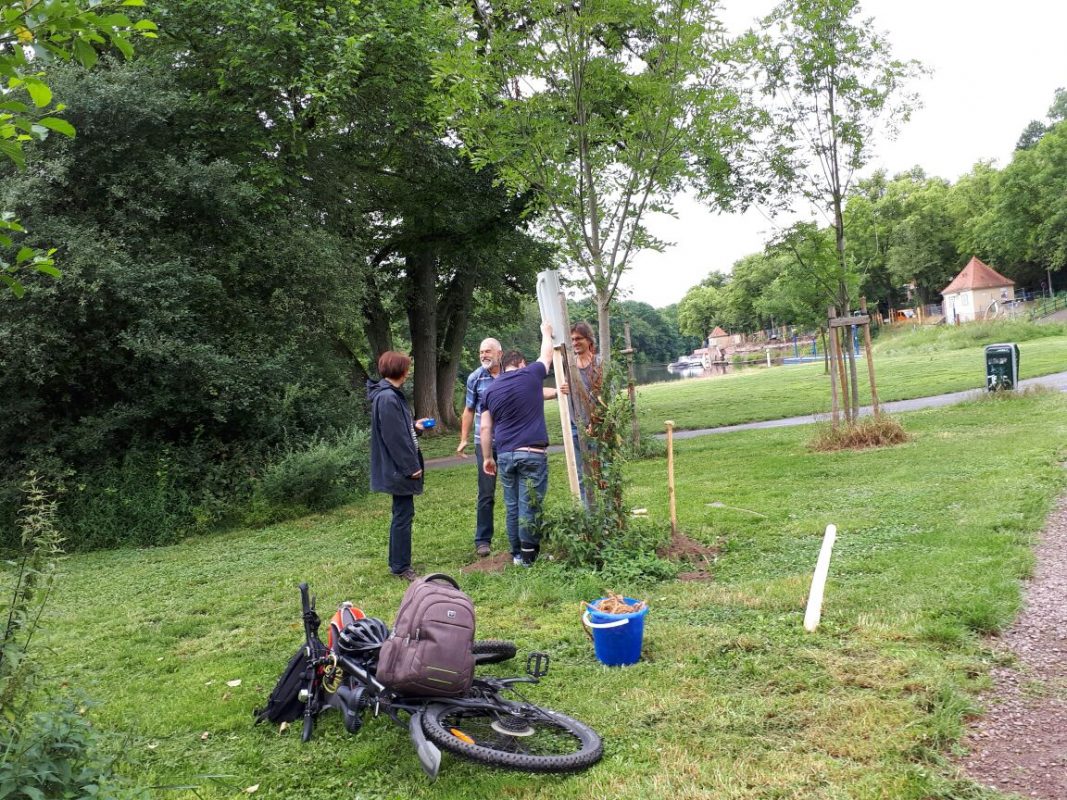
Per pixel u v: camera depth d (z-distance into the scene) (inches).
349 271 602.2
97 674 208.2
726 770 130.7
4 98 105.1
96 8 110.2
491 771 139.4
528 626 216.5
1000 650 170.2
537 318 2118.6
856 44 455.2
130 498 438.6
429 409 1024.9
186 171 470.9
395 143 696.4
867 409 759.7
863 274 523.8
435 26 536.4
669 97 301.0
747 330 4431.6
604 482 276.1
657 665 179.2
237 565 342.3
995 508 289.3
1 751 105.4
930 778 121.6
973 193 2962.6
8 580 335.0
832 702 151.8
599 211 329.1
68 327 435.5
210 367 455.2
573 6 304.3
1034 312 2149.4
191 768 147.9
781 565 254.2
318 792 136.9
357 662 158.9
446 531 367.9
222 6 523.2
